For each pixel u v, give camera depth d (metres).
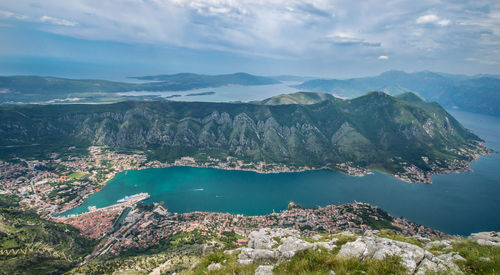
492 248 28.55
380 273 24.36
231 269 31.61
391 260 25.75
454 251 29.11
